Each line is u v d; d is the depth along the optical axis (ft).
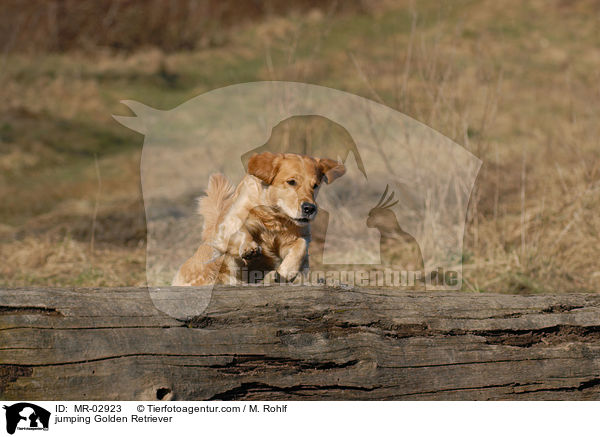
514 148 51.16
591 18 95.25
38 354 14.34
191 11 98.68
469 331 17.07
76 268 32.81
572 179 40.32
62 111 72.49
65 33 90.68
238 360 15.60
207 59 88.63
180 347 15.23
